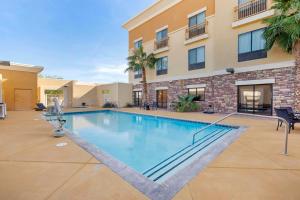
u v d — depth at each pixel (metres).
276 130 7.42
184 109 16.03
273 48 11.79
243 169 3.55
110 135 9.04
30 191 2.78
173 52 19.19
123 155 6.11
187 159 5.13
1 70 16.75
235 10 13.73
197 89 16.81
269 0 12.12
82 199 2.56
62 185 2.95
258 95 12.59
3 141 5.82
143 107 21.25
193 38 16.78
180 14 18.39
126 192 2.74
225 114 13.77
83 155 4.44
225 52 14.40
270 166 3.70
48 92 26.14
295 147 5.02
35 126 8.72
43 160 4.09
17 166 3.75
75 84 25.31
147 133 9.41
